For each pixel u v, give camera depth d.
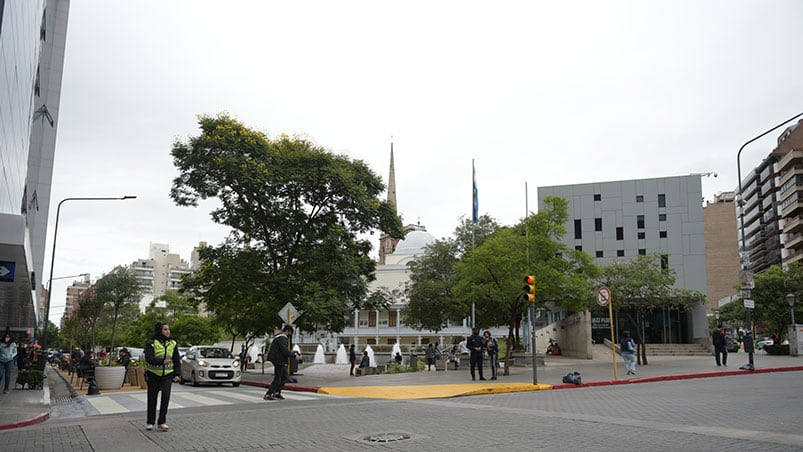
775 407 12.25
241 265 27.78
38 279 44.31
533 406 13.70
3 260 14.67
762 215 97.25
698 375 22.89
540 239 25.12
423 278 47.69
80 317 55.94
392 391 18.02
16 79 14.03
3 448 8.45
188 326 65.69
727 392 15.87
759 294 45.47
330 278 28.20
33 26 17.55
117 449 8.23
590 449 7.73
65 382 29.02
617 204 57.12
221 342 75.00
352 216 29.64
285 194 28.25
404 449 7.92
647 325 52.69
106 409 14.44
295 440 8.79
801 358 34.09
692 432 9.04
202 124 27.70
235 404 14.66
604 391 17.58
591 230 57.38
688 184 55.69
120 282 55.16
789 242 82.94
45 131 45.19
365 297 30.09
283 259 29.53
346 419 11.19
